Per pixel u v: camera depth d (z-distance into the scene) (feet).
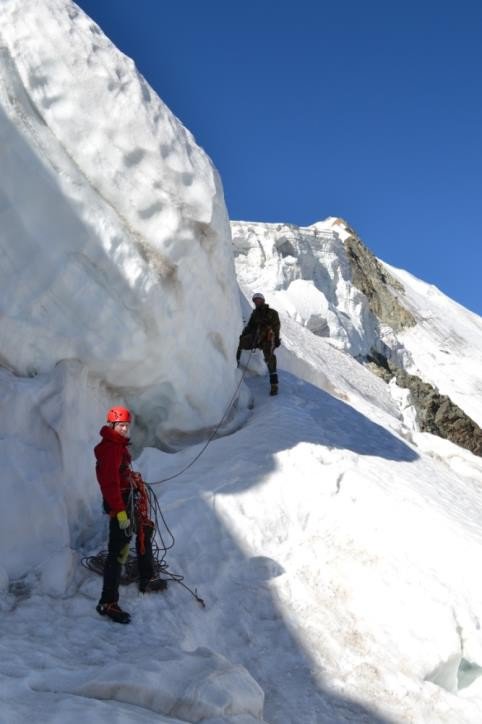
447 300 345.92
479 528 23.49
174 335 22.38
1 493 17.22
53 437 18.95
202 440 25.81
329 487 22.98
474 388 239.91
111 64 21.01
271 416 28.09
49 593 15.93
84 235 19.92
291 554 20.20
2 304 19.03
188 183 21.84
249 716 12.42
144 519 16.48
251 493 22.04
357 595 18.62
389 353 190.29
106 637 14.70
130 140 20.76
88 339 20.53
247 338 31.71
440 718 15.19
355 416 33.42
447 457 47.09
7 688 11.30
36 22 19.92
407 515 21.83
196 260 22.25
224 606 17.78
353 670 16.20
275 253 175.32
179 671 12.98
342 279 188.24
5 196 19.06
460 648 17.52
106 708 11.17
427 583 19.27
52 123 19.86
